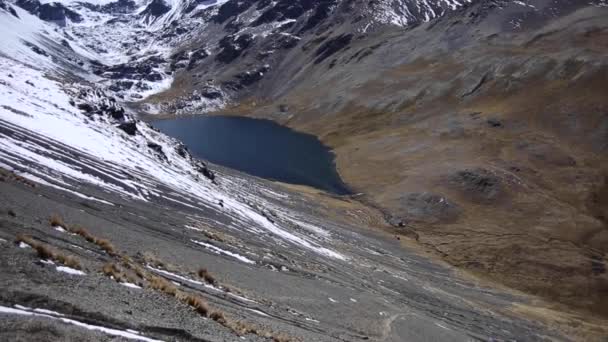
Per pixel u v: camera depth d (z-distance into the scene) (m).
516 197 111.31
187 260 25.11
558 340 51.59
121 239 23.38
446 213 107.38
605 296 74.88
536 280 79.19
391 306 38.72
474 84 183.50
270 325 19.94
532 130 143.25
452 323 42.78
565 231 97.38
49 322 10.68
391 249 81.38
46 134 42.91
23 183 26.27
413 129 167.25
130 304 14.10
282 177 136.75
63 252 16.44
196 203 47.50
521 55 185.25
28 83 64.38
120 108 71.62
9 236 15.65
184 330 13.42
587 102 146.62
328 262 50.84
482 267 83.75
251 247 39.59
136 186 41.88
